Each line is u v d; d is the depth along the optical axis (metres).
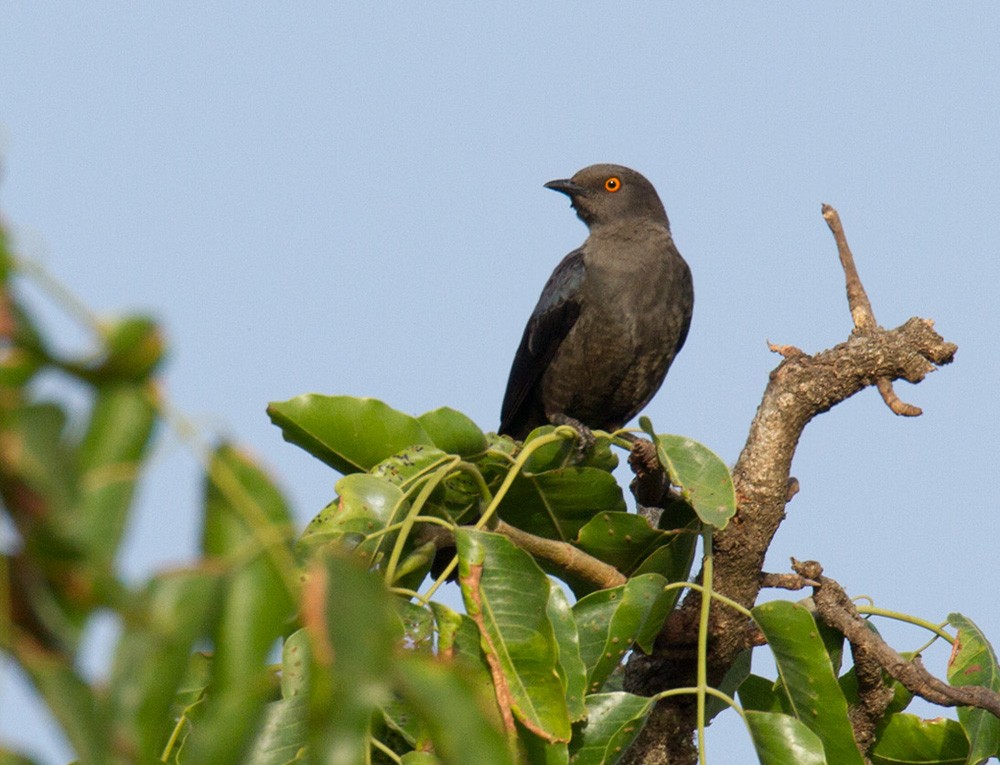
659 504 10.56
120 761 2.64
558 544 9.03
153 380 2.89
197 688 6.27
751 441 9.80
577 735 7.11
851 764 7.78
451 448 8.38
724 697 7.25
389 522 7.10
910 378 9.71
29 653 2.57
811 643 7.77
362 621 2.70
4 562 2.59
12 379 2.63
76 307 2.62
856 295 10.13
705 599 7.93
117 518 2.88
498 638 6.33
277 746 5.92
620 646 7.52
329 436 8.04
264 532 3.22
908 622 8.76
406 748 6.54
